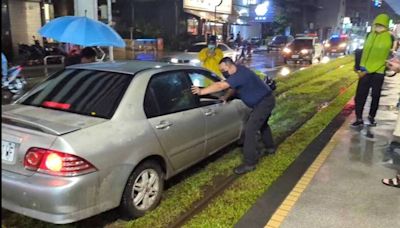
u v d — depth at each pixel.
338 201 4.15
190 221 3.76
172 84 4.50
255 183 4.67
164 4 33.53
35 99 4.20
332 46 33.44
